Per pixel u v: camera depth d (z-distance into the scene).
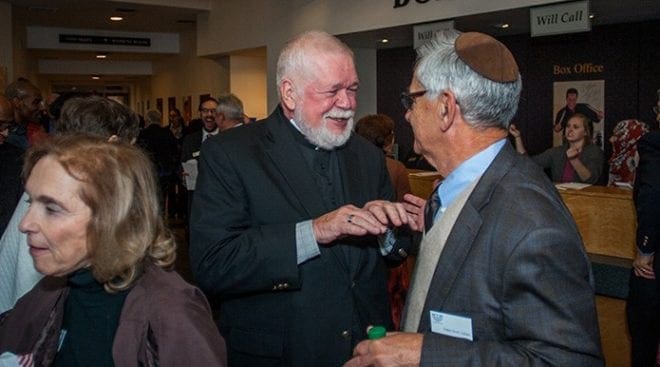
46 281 1.24
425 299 1.30
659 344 2.81
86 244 1.12
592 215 3.13
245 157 1.80
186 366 1.11
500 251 1.15
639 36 6.19
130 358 1.10
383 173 2.05
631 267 2.87
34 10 10.45
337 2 7.83
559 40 6.92
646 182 2.71
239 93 11.73
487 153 1.29
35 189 1.11
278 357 1.74
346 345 1.74
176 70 15.05
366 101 9.26
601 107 6.58
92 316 1.16
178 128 11.55
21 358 1.16
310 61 1.72
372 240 1.86
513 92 1.27
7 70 9.59
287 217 1.77
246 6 10.07
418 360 1.17
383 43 8.51
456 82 1.26
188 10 11.02
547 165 5.38
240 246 1.69
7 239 1.69
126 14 11.23
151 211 1.18
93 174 1.11
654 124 6.12
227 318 1.84
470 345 1.16
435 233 1.33
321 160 1.87
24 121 3.65
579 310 1.10
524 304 1.11
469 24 6.63
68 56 15.73
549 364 1.07
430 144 1.35
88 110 2.01
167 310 1.12
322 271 1.73
